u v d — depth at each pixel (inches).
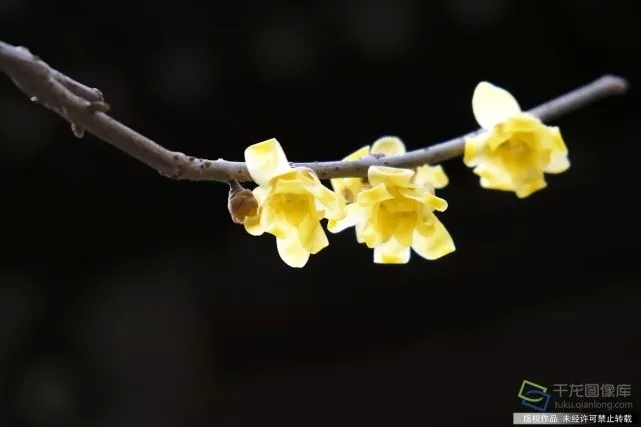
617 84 18.2
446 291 42.8
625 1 36.9
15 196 38.9
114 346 42.3
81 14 33.7
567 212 41.8
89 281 42.8
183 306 43.2
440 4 36.2
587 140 42.1
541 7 36.8
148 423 41.4
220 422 42.7
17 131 36.5
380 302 43.5
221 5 35.0
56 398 41.3
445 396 41.3
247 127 38.9
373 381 42.6
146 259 43.3
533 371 40.3
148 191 40.7
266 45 36.5
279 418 43.1
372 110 39.5
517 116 16.9
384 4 36.0
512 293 42.1
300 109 39.0
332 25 36.3
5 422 40.5
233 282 44.0
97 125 15.4
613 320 40.1
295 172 16.1
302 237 16.2
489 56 38.5
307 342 44.1
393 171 16.5
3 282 41.4
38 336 41.9
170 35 35.4
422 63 38.1
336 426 42.1
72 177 39.0
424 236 16.6
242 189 16.1
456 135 40.3
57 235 41.1
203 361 43.4
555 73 39.6
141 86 36.3
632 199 41.0
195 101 37.3
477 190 42.3
